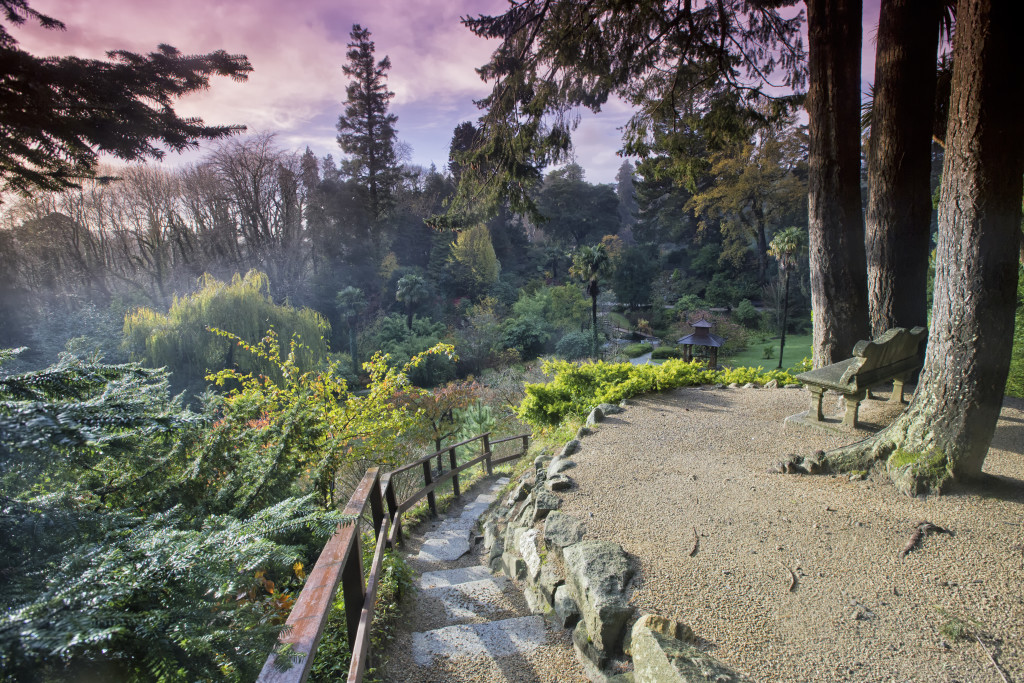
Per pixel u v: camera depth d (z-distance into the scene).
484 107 7.78
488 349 32.34
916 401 3.93
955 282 3.56
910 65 6.28
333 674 2.26
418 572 4.27
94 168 3.18
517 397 16.62
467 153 7.92
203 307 20.11
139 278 33.53
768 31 8.58
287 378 5.78
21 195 3.12
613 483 4.39
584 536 3.49
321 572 1.82
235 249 35.94
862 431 5.35
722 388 7.96
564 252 55.12
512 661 2.72
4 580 1.26
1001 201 3.31
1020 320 7.90
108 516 1.56
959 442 3.61
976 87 3.31
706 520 3.63
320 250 39.94
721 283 45.69
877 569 2.92
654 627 2.33
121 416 1.47
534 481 4.76
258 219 36.88
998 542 3.05
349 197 41.62
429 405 9.59
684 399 7.32
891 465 3.95
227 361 20.31
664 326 41.97
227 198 35.56
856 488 3.93
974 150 3.35
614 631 2.58
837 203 6.73
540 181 8.06
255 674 1.34
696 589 2.82
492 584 3.81
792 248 27.88
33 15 2.48
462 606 3.49
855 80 6.55
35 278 19.72
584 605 2.83
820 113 6.70
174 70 2.81
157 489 2.33
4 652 0.94
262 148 35.53
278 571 2.55
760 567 3.01
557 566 3.37
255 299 21.27
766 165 37.62
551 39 6.98
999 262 3.38
